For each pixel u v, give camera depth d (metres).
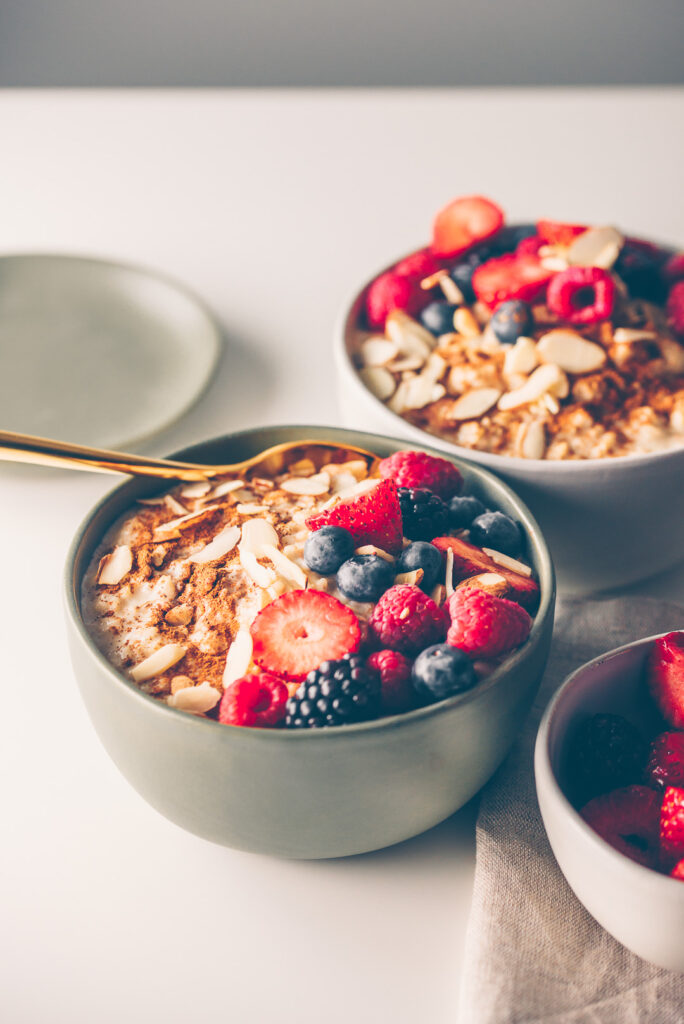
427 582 0.47
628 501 0.52
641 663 0.47
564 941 0.44
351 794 0.43
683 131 0.94
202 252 0.78
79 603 0.47
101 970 0.43
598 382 0.56
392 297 0.60
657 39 1.24
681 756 0.44
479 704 0.43
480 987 0.43
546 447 0.55
